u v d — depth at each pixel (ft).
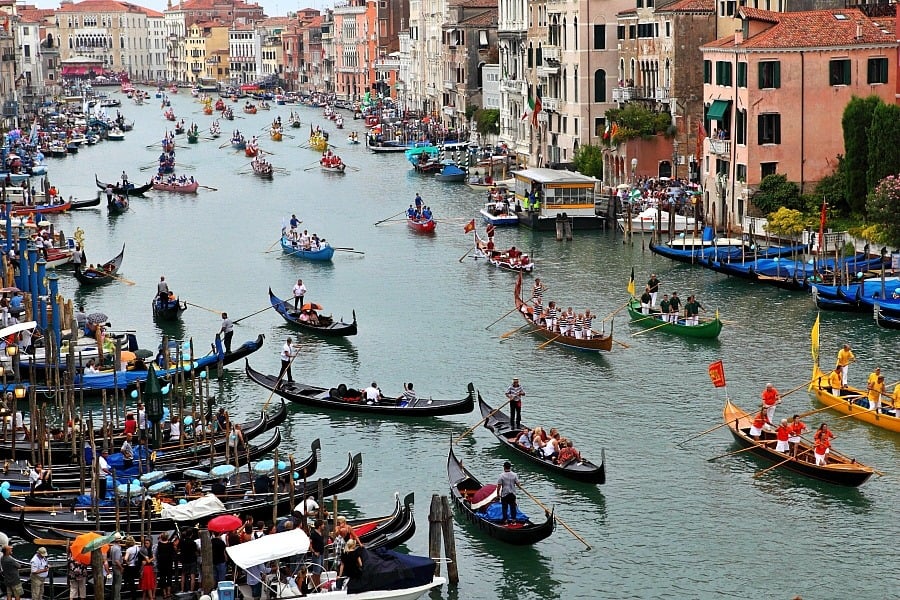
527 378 206.28
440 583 127.44
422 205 366.84
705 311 244.42
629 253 305.94
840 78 300.40
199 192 444.14
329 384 204.95
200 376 183.21
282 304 244.22
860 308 237.04
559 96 425.69
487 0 595.06
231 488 148.46
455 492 153.89
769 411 174.29
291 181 470.39
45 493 148.77
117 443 170.40
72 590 125.90
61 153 574.15
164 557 128.47
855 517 152.97
